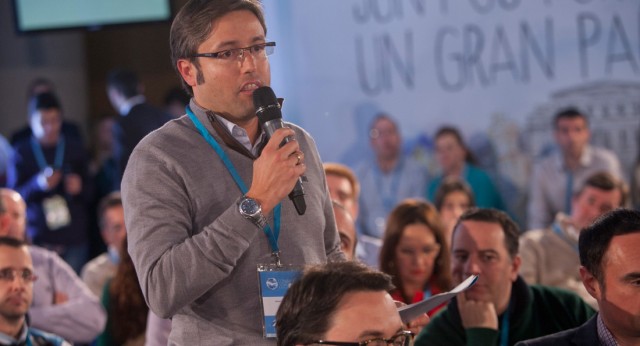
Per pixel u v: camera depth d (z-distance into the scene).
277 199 2.92
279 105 3.12
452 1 9.65
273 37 10.02
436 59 9.72
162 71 12.84
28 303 5.32
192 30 3.11
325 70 9.93
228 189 3.12
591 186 6.89
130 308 6.22
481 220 4.62
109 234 7.59
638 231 3.46
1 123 11.54
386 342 2.37
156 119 9.66
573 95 9.48
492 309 4.49
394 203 9.78
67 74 12.38
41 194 9.95
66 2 10.28
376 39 9.83
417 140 9.76
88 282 7.52
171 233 3.01
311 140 3.41
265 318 3.06
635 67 9.35
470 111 9.67
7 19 11.62
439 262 5.67
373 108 9.85
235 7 3.12
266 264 3.12
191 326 3.10
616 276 3.45
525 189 9.55
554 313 4.66
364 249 6.54
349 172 6.44
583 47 9.44
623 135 9.38
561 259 6.91
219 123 3.16
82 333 6.46
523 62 9.55
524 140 9.57
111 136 11.78
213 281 2.92
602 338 3.59
